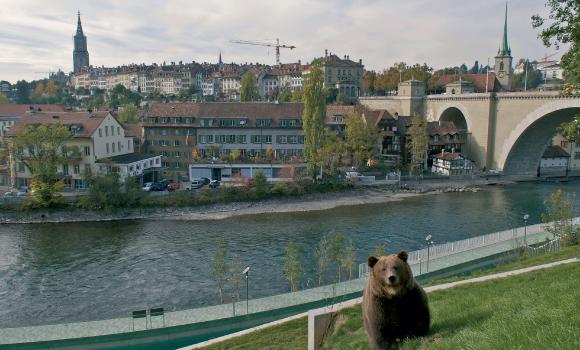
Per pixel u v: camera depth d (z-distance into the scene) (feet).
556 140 386.73
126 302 129.18
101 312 123.03
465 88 421.59
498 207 249.96
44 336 97.50
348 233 198.59
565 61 77.87
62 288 139.74
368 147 320.70
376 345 42.01
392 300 40.37
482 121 352.90
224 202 245.86
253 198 252.21
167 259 164.96
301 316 89.56
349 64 602.03
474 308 53.06
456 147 369.71
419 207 249.96
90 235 195.83
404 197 276.21
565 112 297.94
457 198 274.98
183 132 313.53
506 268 104.99
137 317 99.81
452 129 368.27
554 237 147.43
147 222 217.97
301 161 291.79
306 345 72.49
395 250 174.91
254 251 173.47
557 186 316.40
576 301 41.91
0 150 266.36
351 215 231.09
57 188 225.35
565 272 75.92
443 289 79.92
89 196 226.38
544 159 369.09
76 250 175.73
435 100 400.26
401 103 424.05
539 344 32.48
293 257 130.72
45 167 232.94
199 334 101.76
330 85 572.51
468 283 83.05
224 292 134.41
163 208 233.14
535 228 170.19
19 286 141.49
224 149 314.14
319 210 241.96
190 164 285.84
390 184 300.40
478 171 349.20
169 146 316.19
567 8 73.72
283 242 184.96
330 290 119.03
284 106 322.55
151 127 315.99
